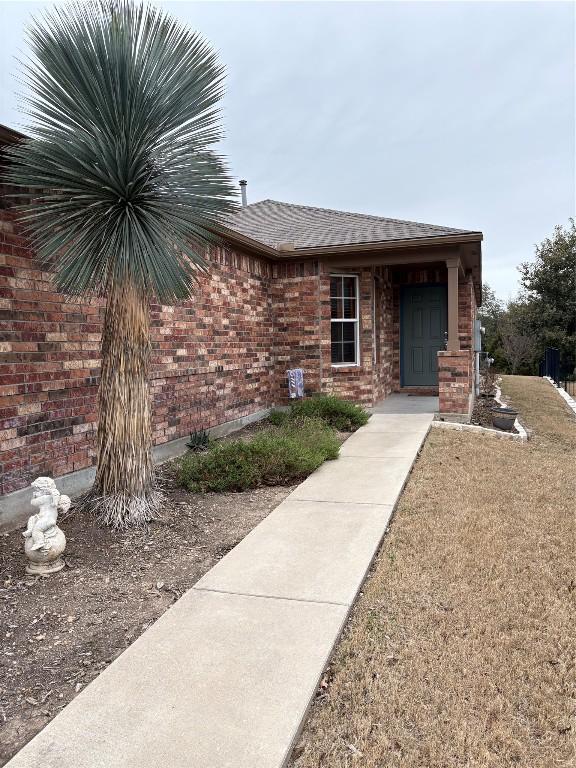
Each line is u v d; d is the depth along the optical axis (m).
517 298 35.47
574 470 6.81
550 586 3.63
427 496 5.48
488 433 8.82
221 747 2.13
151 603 3.39
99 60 4.17
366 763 2.13
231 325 8.69
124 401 4.71
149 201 4.38
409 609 3.29
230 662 2.69
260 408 9.77
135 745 2.15
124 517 4.60
